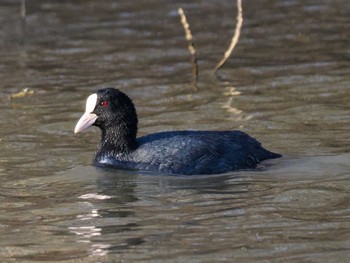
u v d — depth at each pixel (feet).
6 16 95.35
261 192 46.85
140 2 100.27
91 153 55.77
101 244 40.34
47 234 41.98
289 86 69.05
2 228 43.06
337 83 69.15
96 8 98.02
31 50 83.10
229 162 50.88
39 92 69.97
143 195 47.42
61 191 48.70
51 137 59.26
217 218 43.11
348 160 51.65
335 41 81.92
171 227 42.14
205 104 65.36
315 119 60.49
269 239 39.93
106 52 81.61
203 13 94.94
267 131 58.34
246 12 94.73
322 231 40.60
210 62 77.46
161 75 73.92
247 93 67.72
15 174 52.01
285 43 82.23
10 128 61.26
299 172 49.85
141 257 38.55
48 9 97.76
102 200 46.85
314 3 97.35
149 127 60.39
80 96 68.64
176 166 51.01
